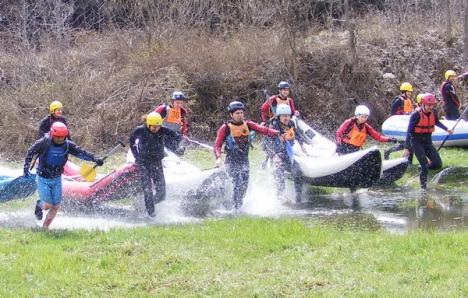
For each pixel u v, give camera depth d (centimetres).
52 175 900
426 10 2497
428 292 606
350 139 1208
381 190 1222
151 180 1020
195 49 1991
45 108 1794
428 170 1331
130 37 2155
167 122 1291
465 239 777
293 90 1988
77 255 741
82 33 2266
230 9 2255
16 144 1677
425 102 1185
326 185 1188
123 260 726
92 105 1838
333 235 828
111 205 1109
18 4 2470
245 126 1063
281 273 676
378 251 743
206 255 744
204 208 1066
